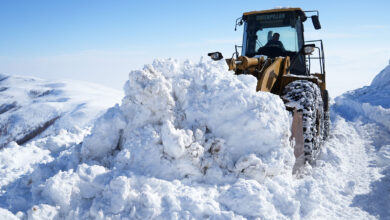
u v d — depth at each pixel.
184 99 3.08
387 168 3.92
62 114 109.69
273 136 2.85
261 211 2.24
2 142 95.06
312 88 4.05
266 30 5.83
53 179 2.29
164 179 2.54
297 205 2.45
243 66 4.23
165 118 2.91
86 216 2.17
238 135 2.86
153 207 2.14
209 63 3.48
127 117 3.00
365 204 2.95
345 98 15.09
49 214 2.12
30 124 104.81
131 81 3.03
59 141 4.18
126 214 2.15
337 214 2.74
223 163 2.73
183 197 2.24
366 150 5.28
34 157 3.84
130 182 2.36
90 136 2.90
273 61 4.67
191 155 2.65
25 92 168.00
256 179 2.68
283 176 2.80
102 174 2.44
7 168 3.42
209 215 2.17
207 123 2.94
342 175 3.83
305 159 3.66
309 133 3.68
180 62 3.45
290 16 5.73
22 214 2.15
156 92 2.92
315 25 5.95
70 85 178.88
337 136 6.32
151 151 2.65
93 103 113.25
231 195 2.32
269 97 3.03
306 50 4.75
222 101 2.98
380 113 8.06
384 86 14.98
